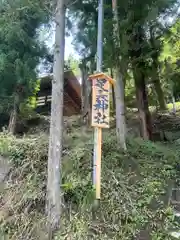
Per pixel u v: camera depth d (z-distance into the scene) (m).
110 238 3.64
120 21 5.44
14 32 6.17
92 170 4.38
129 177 4.58
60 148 3.97
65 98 10.27
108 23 5.32
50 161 3.94
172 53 7.39
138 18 5.63
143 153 5.38
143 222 3.82
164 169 4.84
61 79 4.11
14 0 5.13
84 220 3.82
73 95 10.32
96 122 4.14
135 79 7.03
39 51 6.73
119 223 3.82
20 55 6.52
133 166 4.86
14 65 6.30
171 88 7.76
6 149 5.07
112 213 3.93
